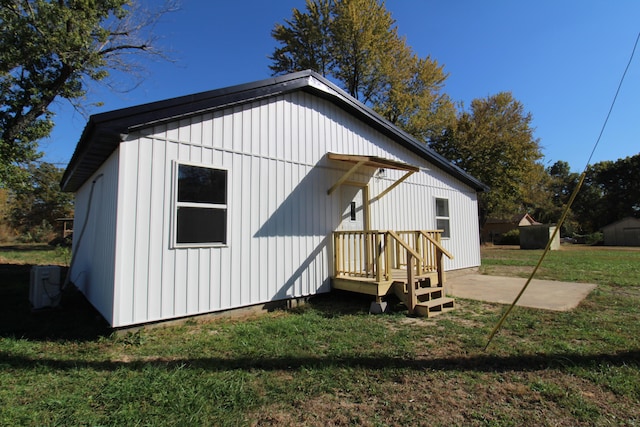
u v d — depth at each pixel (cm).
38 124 1377
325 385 304
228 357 372
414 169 731
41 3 1210
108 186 566
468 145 2845
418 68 2373
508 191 2892
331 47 2214
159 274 480
